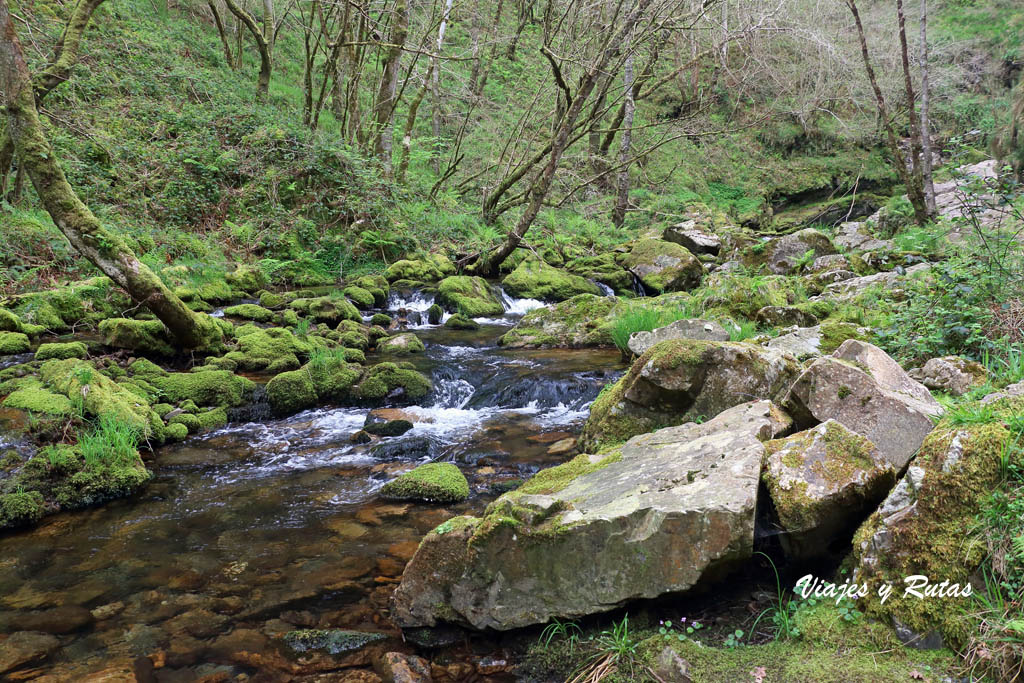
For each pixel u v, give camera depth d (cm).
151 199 1295
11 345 720
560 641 301
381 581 378
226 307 1032
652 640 280
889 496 283
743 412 394
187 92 1650
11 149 988
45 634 332
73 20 1120
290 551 414
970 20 2417
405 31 1453
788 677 245
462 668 301
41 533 445
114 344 756
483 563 316
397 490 491
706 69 2480
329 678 296
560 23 1126
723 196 2517
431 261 1338
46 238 1000
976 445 263
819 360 381
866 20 2127
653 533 289
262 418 674
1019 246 584
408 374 744
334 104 1850
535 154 1444
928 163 1332
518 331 966
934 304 586
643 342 632
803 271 1155
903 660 242
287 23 2253
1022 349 475
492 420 656
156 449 590
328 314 1001
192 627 337
